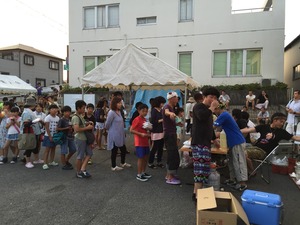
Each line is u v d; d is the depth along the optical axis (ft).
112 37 52.85
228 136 14.46
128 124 31.63
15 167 19.25
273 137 16.76
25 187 14.96
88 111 21.65
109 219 11.13
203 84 48.21
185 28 48.65
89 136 16.71
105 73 22.75
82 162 16.98
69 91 53.47
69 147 18.74
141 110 15.99
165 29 49.73
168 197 13.53
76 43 55.01
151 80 21.61
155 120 18.83
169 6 49.32
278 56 44.68
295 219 11.18
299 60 55.52
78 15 54.60
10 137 20.10
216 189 13.82
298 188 14.76
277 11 44.39
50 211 11.87
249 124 19.72
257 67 46.19
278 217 10.06
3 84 47.78
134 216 11.41
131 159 21.67
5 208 12.17
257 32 45.34
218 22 46.98
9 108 20.68
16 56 90.12
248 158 16.40
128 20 51.78
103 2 53.06
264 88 43.73
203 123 12.60
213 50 47.55
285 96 42.96
